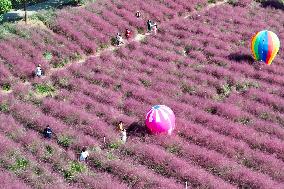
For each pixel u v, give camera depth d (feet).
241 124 121.49
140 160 107.14
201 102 130.21
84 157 106.73
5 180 97.50
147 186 97.81
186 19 182.09
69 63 155.33
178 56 154.81
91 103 128.88
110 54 156.04
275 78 142.00
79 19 175.83
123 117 122.52
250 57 153.79
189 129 117.29
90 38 166.30
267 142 112.16
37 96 136.15
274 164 104.73
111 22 176.55
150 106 127.75
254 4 193.88
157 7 188.85
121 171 102.32
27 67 147.43
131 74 144.56
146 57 153.89
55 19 175.32
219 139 113.09
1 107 127.54
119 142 112.98
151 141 113.80
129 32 169.37
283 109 127.24
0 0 167.63
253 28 173.68
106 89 137.80
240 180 100.17
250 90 135.44
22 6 198.70
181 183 100.07
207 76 142.72
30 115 123.13
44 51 157.38
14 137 114.52
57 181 98.99
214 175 103.24
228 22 179.01
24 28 168.96
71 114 123.34
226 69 147.54
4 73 144.05
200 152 108.27
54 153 108.68
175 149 111.04
